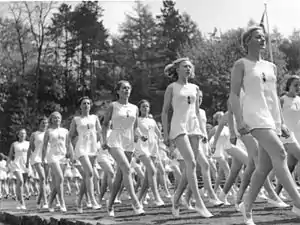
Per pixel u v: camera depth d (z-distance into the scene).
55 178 10.77
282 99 8.30
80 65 64.06
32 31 57.31
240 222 6.27
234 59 49.38
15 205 14.41
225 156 10.91
